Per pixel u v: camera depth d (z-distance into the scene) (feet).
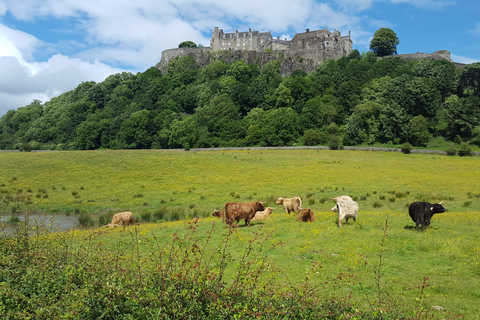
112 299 24.50
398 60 587.27
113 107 586.04
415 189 158.20
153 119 454.40
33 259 34.24
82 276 29.12
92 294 25.00
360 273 43.55
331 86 518.37
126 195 155.02
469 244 55.67
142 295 24.85
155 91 608.19
